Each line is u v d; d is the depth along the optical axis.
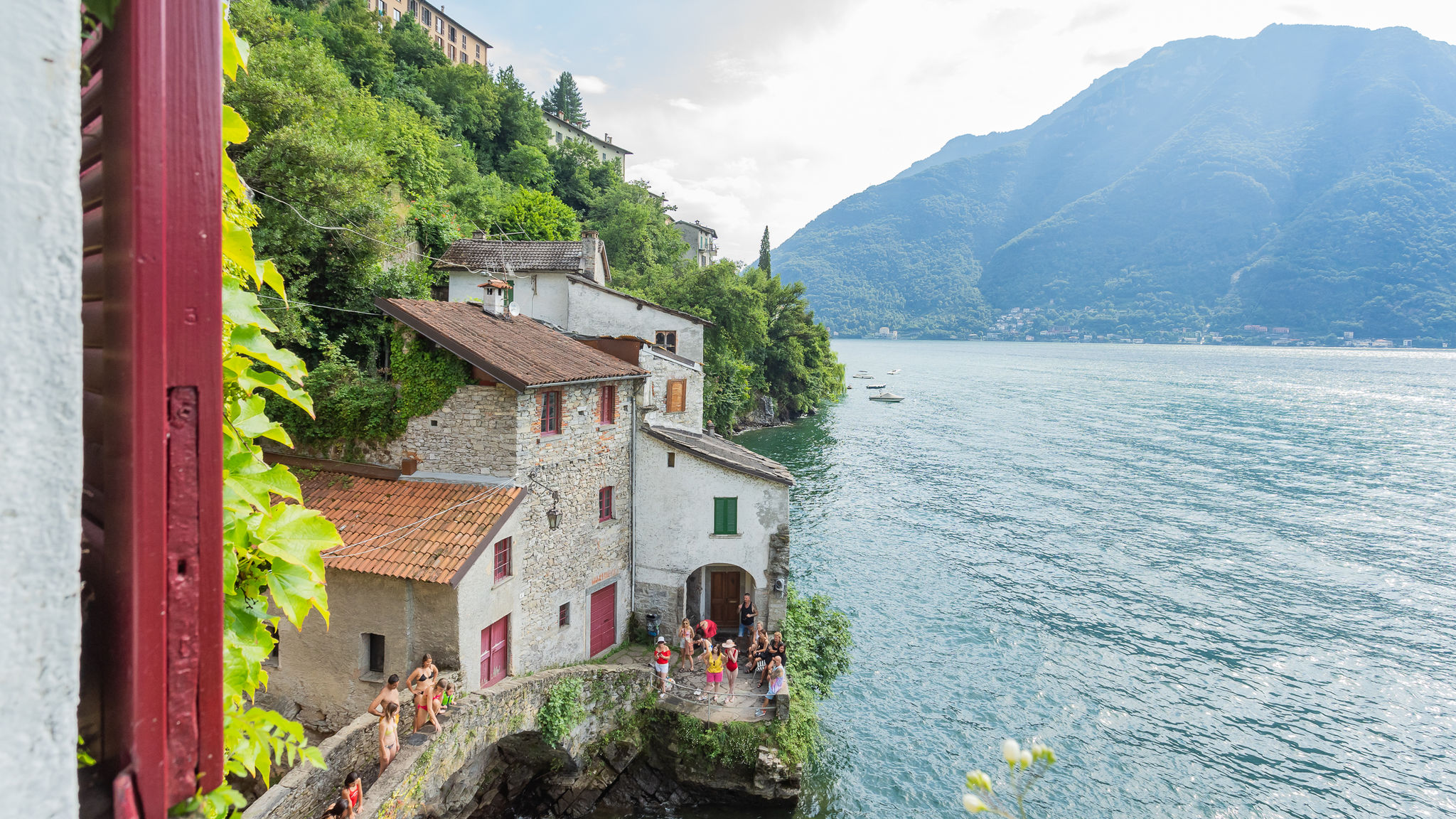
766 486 27.75
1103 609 39.84
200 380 2.03
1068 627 37.66
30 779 1.33
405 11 95.38
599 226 87.62
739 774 22.98
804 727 24.66
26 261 1.30
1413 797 25.88
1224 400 126.06
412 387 22.27
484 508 20.78
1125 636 36.94
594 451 25.39
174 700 2.00
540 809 21.89
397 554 19.31
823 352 113.19
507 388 21.61
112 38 1.84
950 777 26.16
